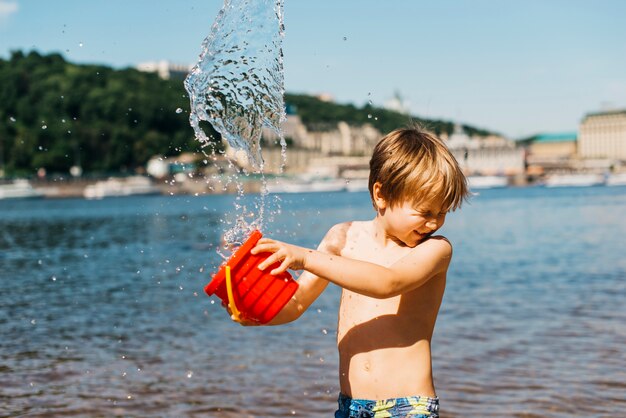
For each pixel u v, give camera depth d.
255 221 2.88
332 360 5.59
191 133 106.56
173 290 10.12
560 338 6.23
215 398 4.62
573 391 4.64
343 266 2.19
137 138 104.50
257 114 3.09
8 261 15.12
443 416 4.20
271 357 5.71
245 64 3.03
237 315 2.25
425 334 2.35
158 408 4.45
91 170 102.94
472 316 7.47
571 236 20.27
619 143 175.12
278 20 3.02
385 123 99.44
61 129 103.19
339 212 44.44
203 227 28.66
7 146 100.19
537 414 4.21
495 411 4.28
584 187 119.75
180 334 6.75
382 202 2.35
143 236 23.19
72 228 29.45
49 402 4.59
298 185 103.50
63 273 12.59
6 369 5.45
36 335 6.79
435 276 2.38
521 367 5.26
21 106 105.81
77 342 6.44
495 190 107.38
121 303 8.88
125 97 108.25
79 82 110.38
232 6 3.01
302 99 161.00
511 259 14.01
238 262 2.24
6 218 41.94
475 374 5.09
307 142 140.75
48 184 94.44
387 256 2.38
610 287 9.52
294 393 4.72
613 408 4.30
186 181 90.94
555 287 9.70
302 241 19.62
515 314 7.55
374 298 2.28
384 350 2.32
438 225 2.33
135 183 95.81
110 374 5.26
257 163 3.12
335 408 4.41
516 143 163.75
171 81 118.19
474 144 136.38
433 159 2.27
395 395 2.29
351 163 123.69
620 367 5.20
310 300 2.55
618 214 33.41
